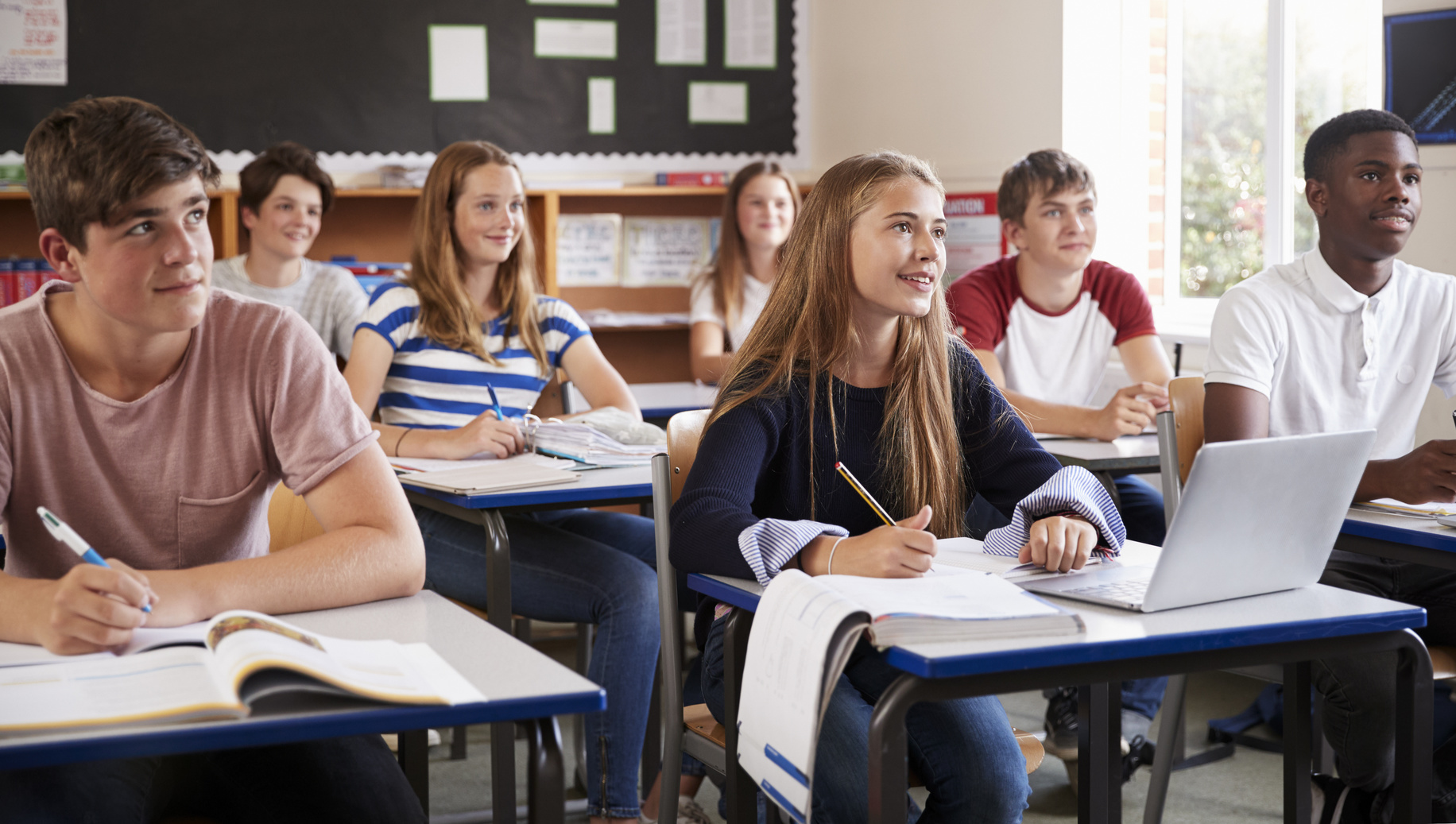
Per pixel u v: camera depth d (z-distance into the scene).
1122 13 3.93
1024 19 4.02
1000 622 1.09
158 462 1.33
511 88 4.70
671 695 1.63
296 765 1.22
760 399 1.54
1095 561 1.40
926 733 1.36
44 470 1.30
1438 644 1.89
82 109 1.15
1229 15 3.71
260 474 1.38
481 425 2.41
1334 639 1.18
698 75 4.89
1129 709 2.52
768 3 4.94
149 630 1.09
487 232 2.64
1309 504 1.21
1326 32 3.43
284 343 1.36
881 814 1.06
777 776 1.19
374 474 1.35
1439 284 2.16
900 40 4.55
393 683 0.93
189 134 1.18
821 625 1.13
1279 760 2.59
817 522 1.43
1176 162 3.92
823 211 1.58
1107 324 2.97
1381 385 2.14
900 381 1.60
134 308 1.17
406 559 1.28
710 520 1.39
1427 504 1.80
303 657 0.91
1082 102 3.91
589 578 2.16
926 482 1.60
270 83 4.44
